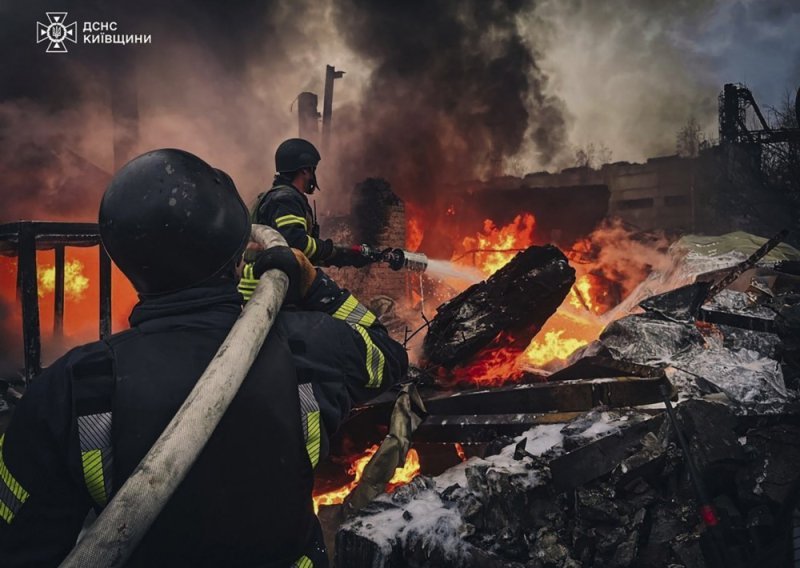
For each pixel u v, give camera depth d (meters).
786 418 3.49
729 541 2.79
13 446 1.13
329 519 4.07
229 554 1.18
